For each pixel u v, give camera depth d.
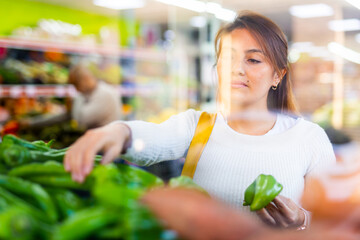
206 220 0.50
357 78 3.64
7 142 0.88
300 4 4.03
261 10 3.95
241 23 1.43
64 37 4.61
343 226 0.50
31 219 0.59
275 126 1.44
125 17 5.70
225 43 1.46
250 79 1.43
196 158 1.39
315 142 1.40
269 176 0.87
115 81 5.15
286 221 0.85
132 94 5.36
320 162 1.36
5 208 0.63
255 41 1.40
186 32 6.48
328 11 4.05
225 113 1.48
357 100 3.22
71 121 4.12
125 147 0.99
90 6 5.21
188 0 5.01
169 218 0.52
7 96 4.05
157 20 6.34
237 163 1.33
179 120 1.43
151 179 0.74
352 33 4.13
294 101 1.50
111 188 0.62
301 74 3.73
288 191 1.30
